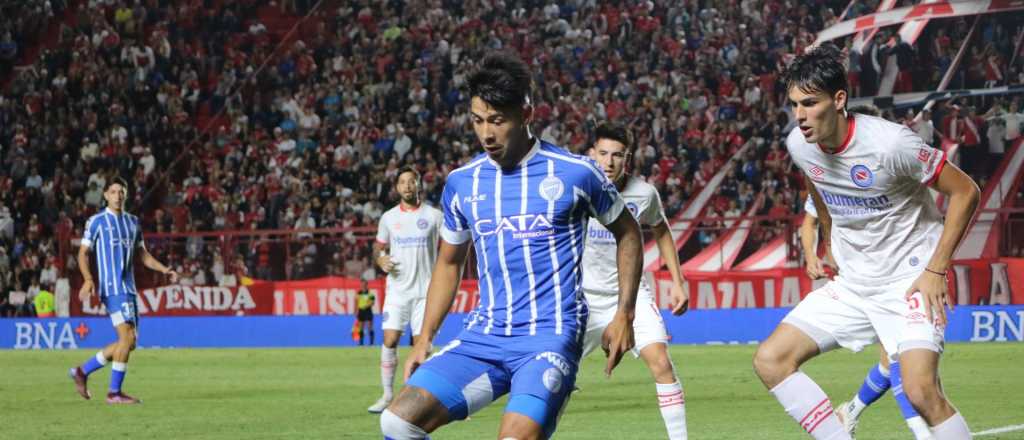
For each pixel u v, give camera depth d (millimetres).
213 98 33719
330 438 9000
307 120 31734
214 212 29609
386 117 31641
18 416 10977
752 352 18984
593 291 8117
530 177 4715
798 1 31422
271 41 35969
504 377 4703
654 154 28641
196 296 25562
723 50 30938
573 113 30203
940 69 29578
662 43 31359
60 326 25281
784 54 30688
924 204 5855
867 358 17156
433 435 9062
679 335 23031
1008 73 28953
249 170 30781
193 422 10289
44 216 29984
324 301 25062
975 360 15953
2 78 35688
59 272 26766
